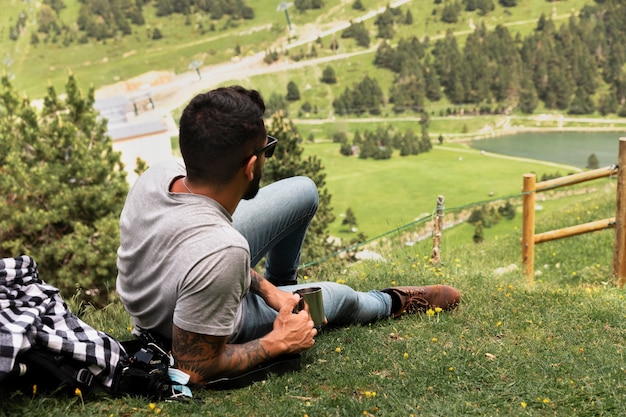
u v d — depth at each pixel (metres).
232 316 2.29
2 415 2.16
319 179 25.39
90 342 2.29
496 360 2.95
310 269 5.82
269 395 2.50
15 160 22.02
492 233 113.94
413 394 2.60
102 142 25.00
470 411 2.44
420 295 3.56
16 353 2.05
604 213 13.17
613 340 3.38
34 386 2.25
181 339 2.28
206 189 2.30
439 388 2.67
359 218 152.50
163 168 2.51
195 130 2.23
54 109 24.33
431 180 184.38
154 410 2.27
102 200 22.23
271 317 2.74
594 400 2.57
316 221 24.81
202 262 2.19
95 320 4.25
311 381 2.66
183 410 2.30
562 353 3.08
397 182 183.38
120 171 24.17
